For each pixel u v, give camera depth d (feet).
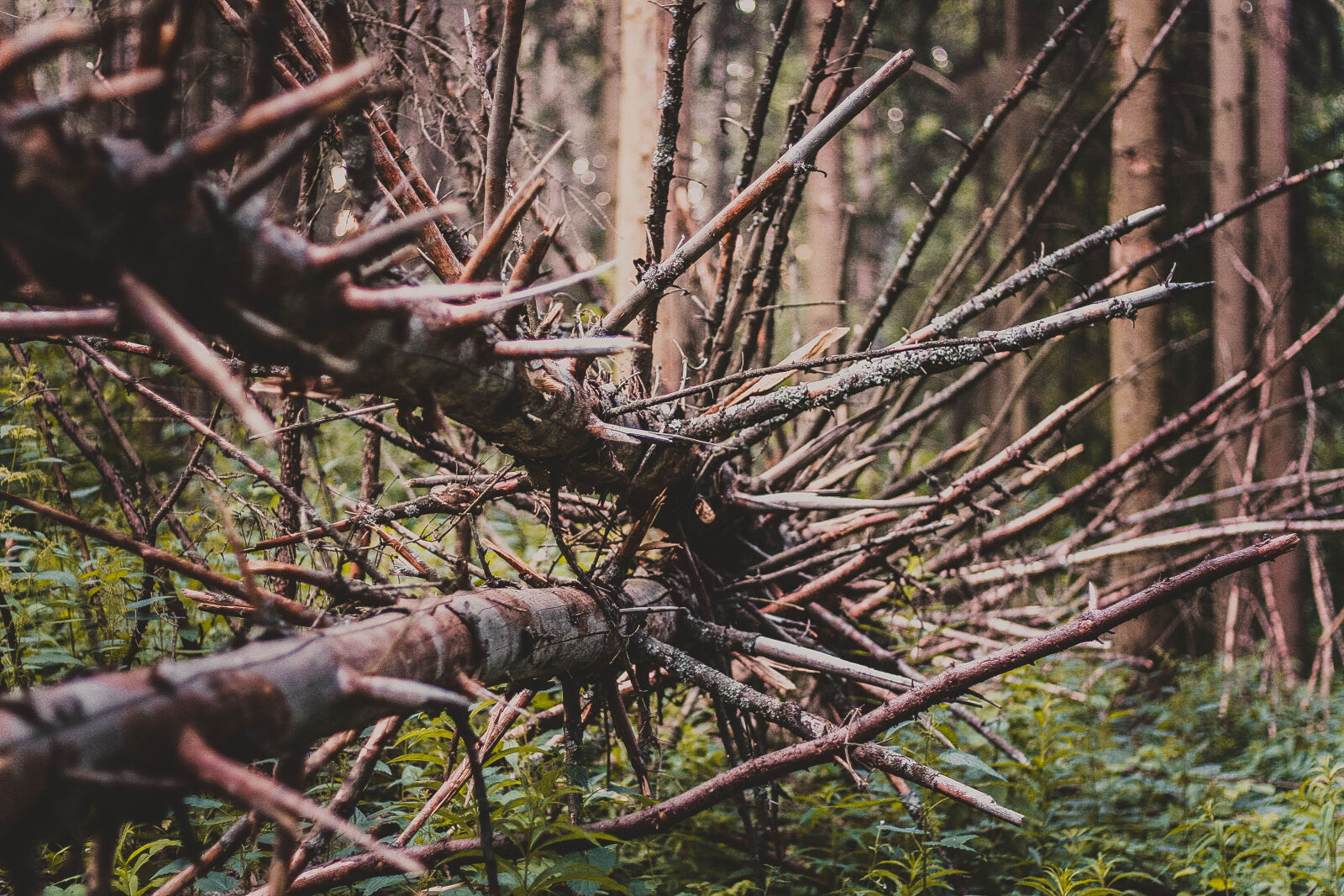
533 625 6.07
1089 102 28.14
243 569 4.52
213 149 3.45
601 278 18.54
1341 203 27.37
